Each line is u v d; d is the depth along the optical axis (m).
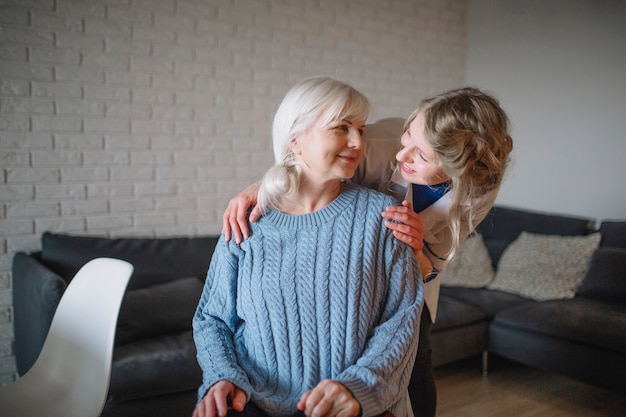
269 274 1.17
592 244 3.16
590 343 2.59
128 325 2.37
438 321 2.80
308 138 1.15
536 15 3.83
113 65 2.91
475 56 4.29
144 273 2.86
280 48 3.41
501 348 2.95
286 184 1.16
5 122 2.68
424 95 4.12
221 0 3.18
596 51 3.48
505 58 4.05
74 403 1.55
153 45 3.01
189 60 3.12
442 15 4.16
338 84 1.15
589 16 3.51
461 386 2.90
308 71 3.53
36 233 2.80
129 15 2.93
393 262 1.21
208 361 1.15
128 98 2.97
